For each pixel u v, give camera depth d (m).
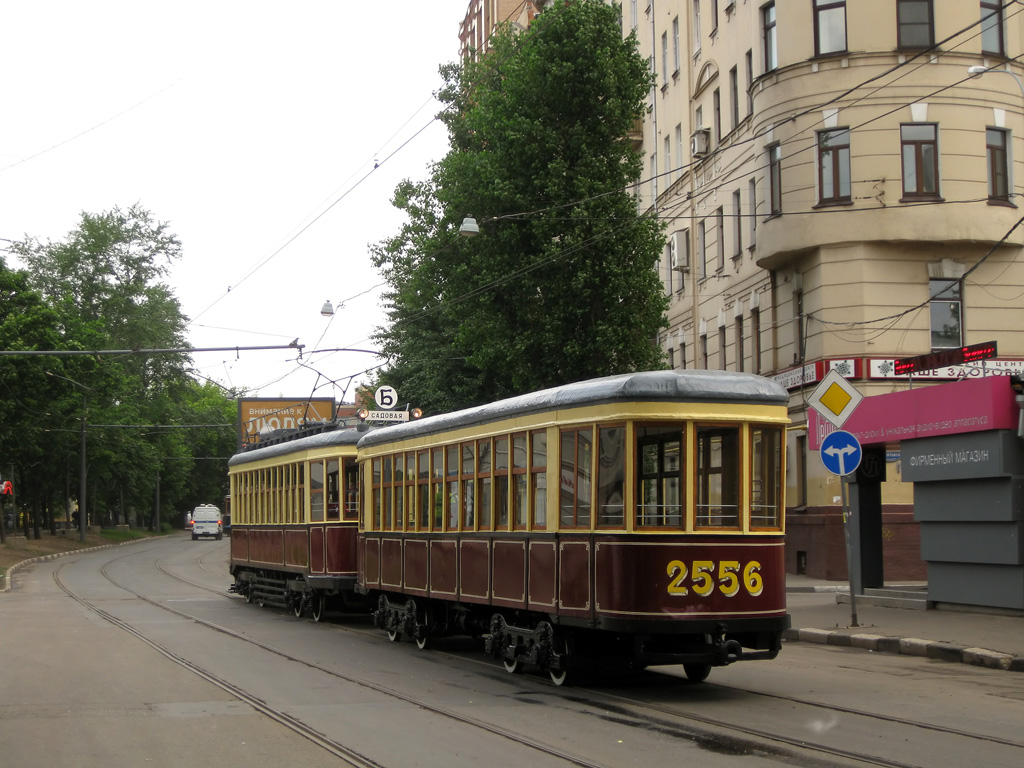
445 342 39.62
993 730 9.37
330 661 15.01
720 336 35.75
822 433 22.45
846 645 15.88
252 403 48.09
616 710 10.66
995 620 17.00
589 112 29.08
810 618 18.31
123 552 61.72
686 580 11.34
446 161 33.50
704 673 12.58
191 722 10.31
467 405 38.53
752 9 30.80
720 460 11.63
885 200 27.38
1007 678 12.62
